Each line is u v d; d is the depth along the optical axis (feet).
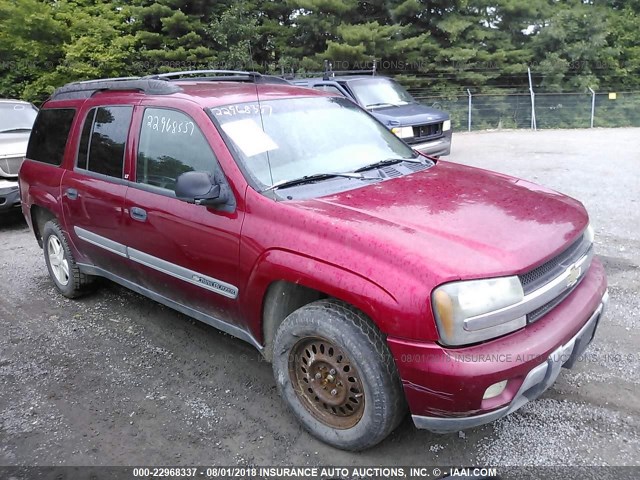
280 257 9.66
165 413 11.25
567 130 68.08
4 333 15.25
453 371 8.02
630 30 83.66
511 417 10.49
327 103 13.58
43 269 20.70
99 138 14.33
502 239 8.93
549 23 80.84
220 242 10.78
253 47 73.72
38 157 17.04
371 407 8.94
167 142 12.25
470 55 76.69
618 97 72.79
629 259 18.25
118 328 15.25
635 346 12.76
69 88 16.37
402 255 8.44
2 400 11.96
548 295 8.91
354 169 11.87
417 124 34.88
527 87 80.64
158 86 13.10
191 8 68.80
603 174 33.14
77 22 61.46
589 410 10.56
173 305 13.20
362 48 70.38
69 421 11.12
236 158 10.86
